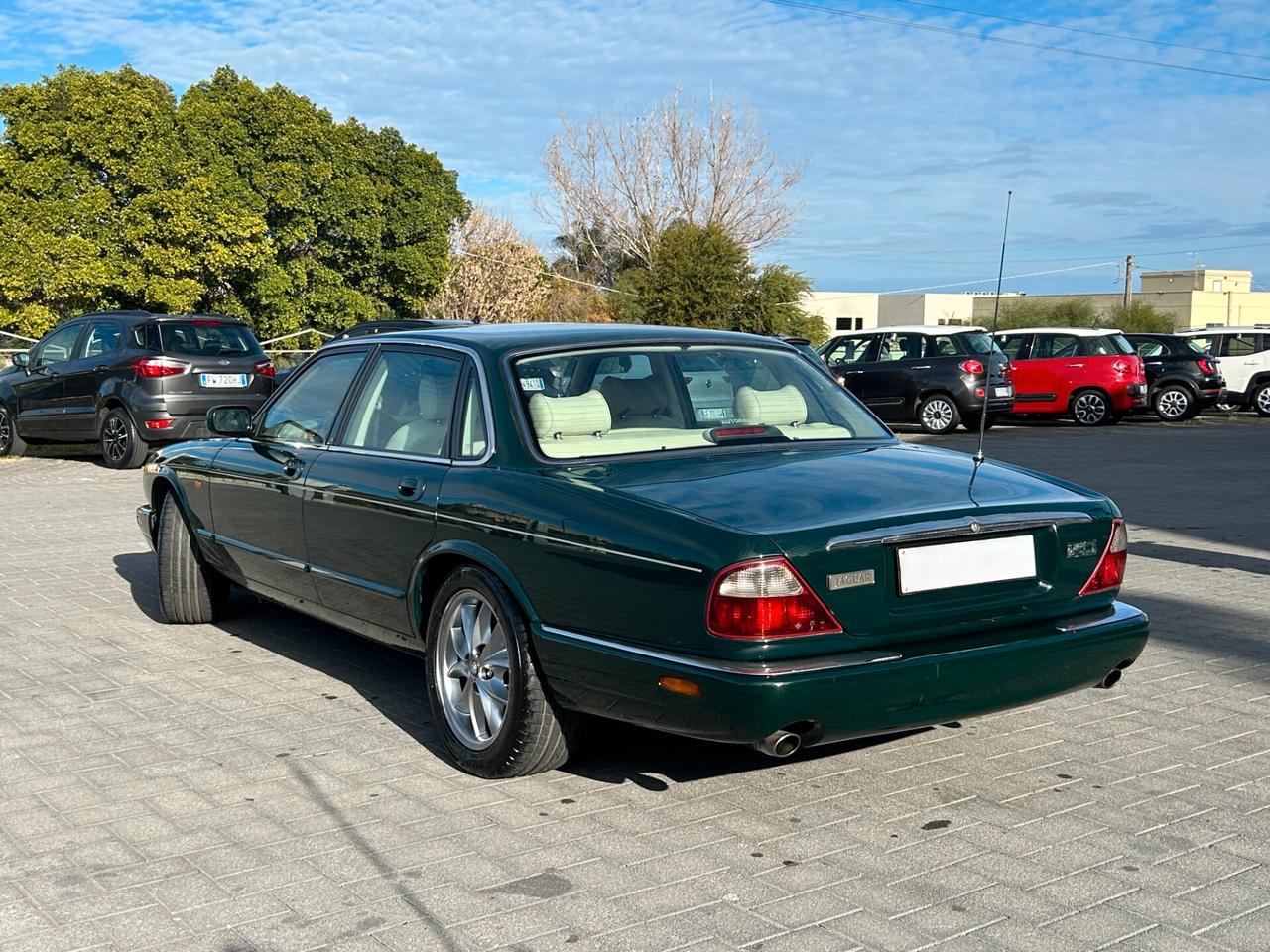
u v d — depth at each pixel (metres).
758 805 4.33
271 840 4.05
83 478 14.59
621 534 4.08
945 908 3.52
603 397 4.89
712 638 3.84
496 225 60.66
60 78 29.56
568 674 4.27
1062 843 3.99
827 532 3.91
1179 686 5.84
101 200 28.69
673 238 40.88
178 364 14.99
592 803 4.36
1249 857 3.88
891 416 22.25
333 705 5.56
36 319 27.84
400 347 5.54
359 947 3.32
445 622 4.79
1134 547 9.78
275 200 33.12
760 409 5.11
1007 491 4.42
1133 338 26.00
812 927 3.40
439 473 4.89
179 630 7.01
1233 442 20.28
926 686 3.97
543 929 3.41
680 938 3.35
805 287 41.69
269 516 5.98
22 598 7.88
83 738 5.10
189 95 32.84
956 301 75.38
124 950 3.31
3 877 3.78
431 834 4.09
